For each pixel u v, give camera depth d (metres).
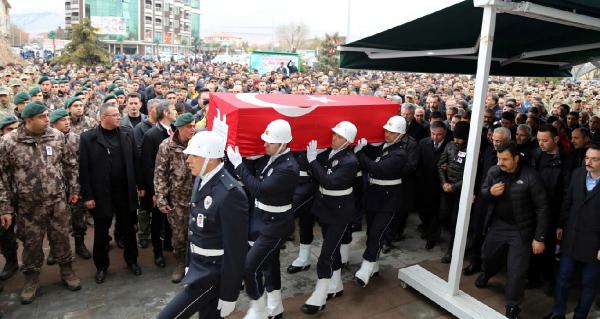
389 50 5.89
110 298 4.18
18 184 3.97
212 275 2.97
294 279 4.74
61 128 4.62
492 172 4.20
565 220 3.88
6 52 34.56
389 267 5.12
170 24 113.12
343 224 4.01
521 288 3.93
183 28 121.12
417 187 5.85
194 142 2.87
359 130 4.20
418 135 6.60
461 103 8.72
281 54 25.88
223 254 2.92
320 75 21.33
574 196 3.76
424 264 5.23
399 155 4.30
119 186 4.50
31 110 3.94
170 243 5.36
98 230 4.41
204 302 3.01
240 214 2.90
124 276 4.64
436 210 5.60
